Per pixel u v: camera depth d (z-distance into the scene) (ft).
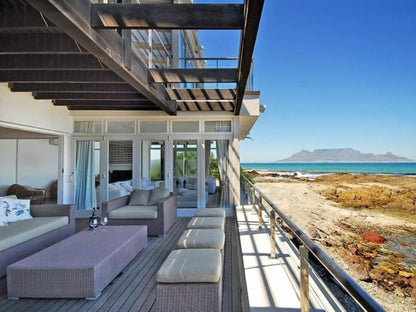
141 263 11.42
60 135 20.80
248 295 7.20
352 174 82.28
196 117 20.93
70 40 9.12
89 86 14.37
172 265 7.60
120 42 9.30
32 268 8.37
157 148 21.29
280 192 58.54
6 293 8.83
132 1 10.82
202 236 10.35
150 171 21.27
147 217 15.61
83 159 21.59
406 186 52.85
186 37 28.86
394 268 20.03
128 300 8.41
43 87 14.34
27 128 16.17
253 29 6.83
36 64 10.77
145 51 14.55
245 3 6.76
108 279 9.10
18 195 26.17
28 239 11.25
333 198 50.98
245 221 15.78
